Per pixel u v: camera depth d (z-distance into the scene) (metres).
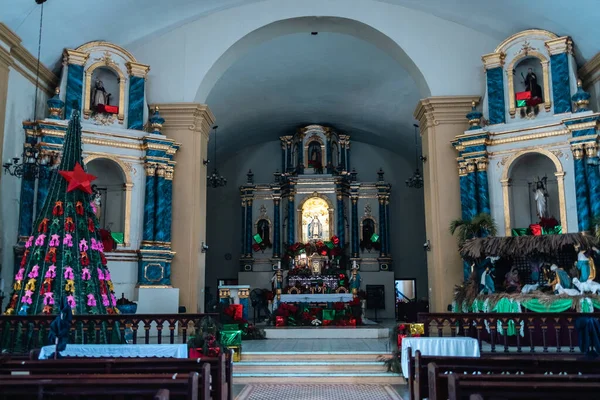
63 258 10.30
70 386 4.91
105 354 8.02
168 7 14.71
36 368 6.28
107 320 9.38
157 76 15.67
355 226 24.25
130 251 14.26
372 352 10.77
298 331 14.46
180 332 14.12
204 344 8.73
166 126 15.50
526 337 11.05
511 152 14.39
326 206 24.09
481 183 14.41
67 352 7.99
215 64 15.80
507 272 13.16
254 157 26.05
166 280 14.55
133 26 14.81
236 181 25.84
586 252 11.80
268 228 24.59
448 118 15.28
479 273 12.91
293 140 25.03
